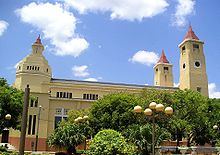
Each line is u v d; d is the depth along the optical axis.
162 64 91.19
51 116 62.22
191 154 28.45
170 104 43.97
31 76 70.94
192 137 49.59
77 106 64.75
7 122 39.75
